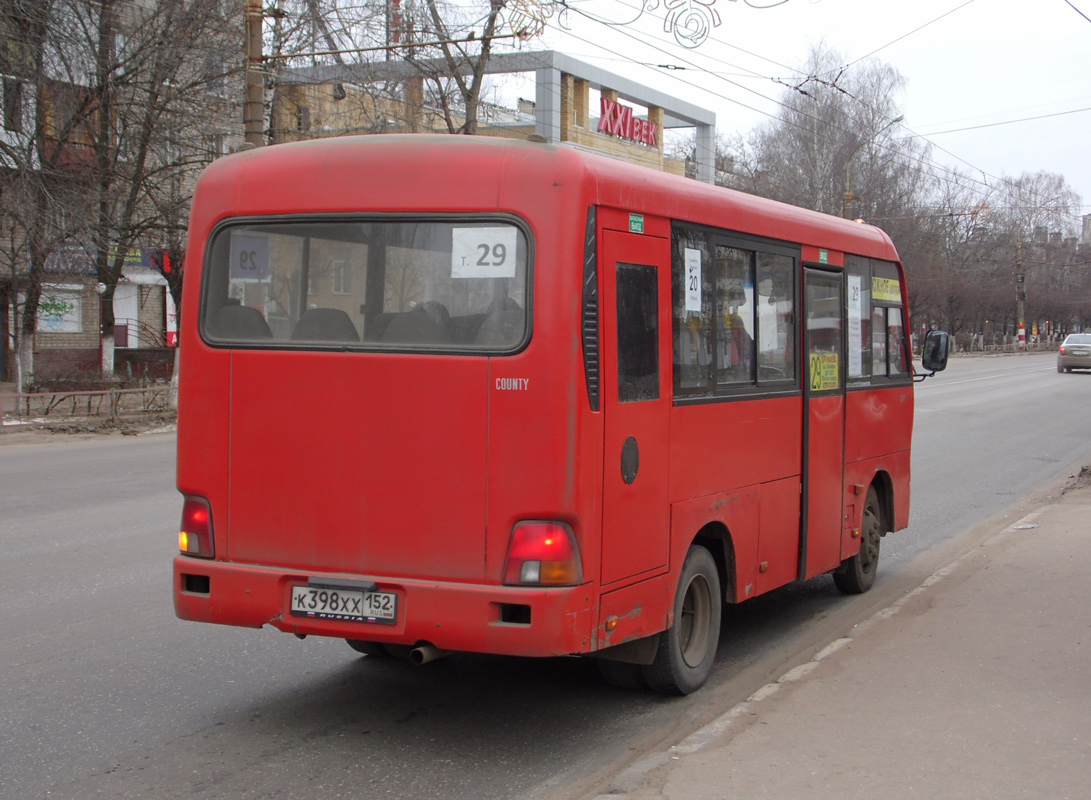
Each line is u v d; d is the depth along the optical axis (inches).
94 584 302.8
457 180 179.0
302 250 189.2
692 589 221.1
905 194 2110.0
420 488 179.0
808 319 265.1
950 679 215.8
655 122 1844.2
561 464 172.7
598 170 181.2
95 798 165.6
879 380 315.9
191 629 262.8
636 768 168.9
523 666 240.7
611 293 183.0
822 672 222.2
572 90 1628.9
